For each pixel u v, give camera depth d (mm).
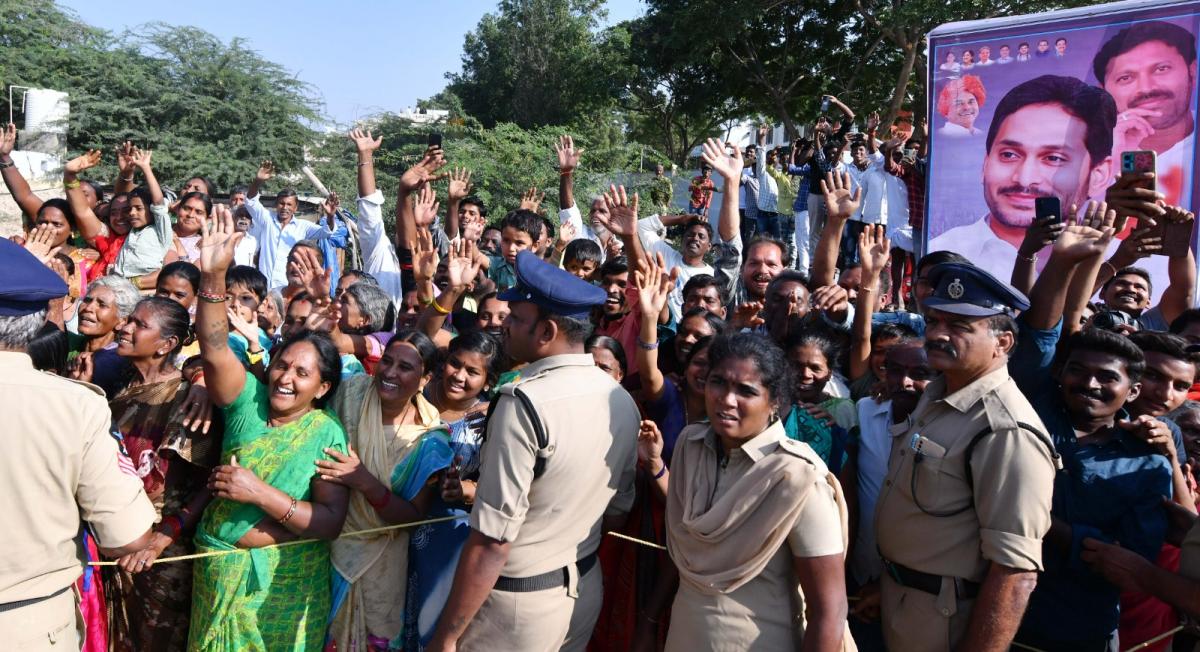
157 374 3529
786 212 11781
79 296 5656
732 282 5344
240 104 17094
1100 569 2721
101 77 16844
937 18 17562
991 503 2404
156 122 16984
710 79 26000
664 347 4406
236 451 3066
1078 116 6090
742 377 2408
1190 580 2506
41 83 17969
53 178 14789
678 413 3713
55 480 2447
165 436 3287
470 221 7129
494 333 4281
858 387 4020
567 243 6059
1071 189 6133
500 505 2545
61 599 2559
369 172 6270
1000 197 6387
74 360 3939
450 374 3576
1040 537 2377
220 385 3006
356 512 3156
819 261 4562
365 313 4574
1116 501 2867
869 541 3260
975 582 2518
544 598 2678
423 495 3244
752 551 2383
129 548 2652
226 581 2971
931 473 2562
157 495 3246
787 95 24625
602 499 2799
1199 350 3555
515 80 32594
